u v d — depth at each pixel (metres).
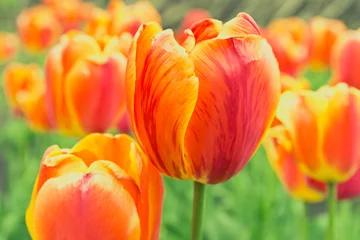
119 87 0.75
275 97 0.50
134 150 0.48
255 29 0.50
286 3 2.46
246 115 0.49
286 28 1.40
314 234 1.34
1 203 1.58
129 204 0.47
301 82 0.80
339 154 0.65
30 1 3.24
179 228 1.33
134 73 0.48
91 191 0.47
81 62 0.75
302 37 1.39
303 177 0.77
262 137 0.50
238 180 1.37
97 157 0.50
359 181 0.73
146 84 0.48
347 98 0.64
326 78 1.76
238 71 0.48
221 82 0.48
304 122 0.65
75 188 0.47
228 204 1.45
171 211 1.37
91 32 0.86
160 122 0.48
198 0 2.89
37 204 0.48
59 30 1.80
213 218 1.29
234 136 0.49
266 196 1.17
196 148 0.49
